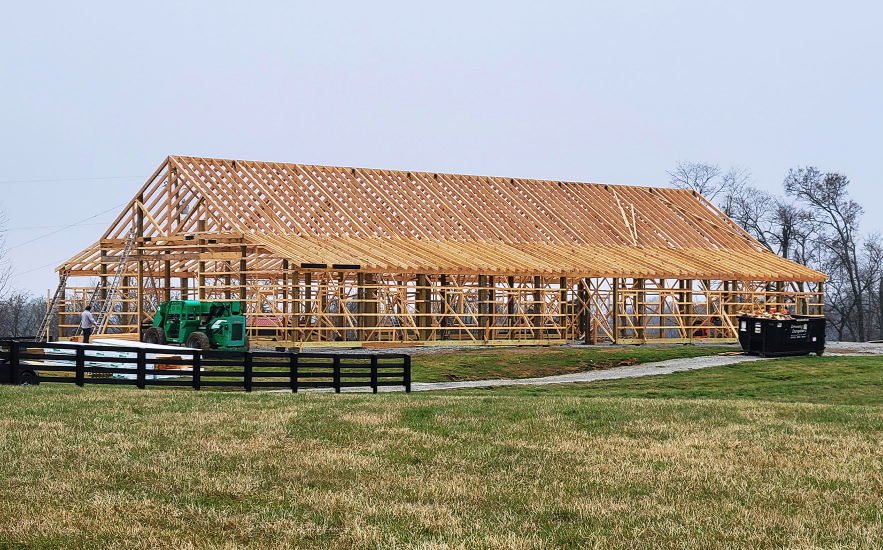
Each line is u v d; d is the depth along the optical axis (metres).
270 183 45.62
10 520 11.46
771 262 51.03
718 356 37.91
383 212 47.22
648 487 13.32
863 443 16.45
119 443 15.47
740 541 10.86
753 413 19.59
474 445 15.97
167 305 36.53
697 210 56.12
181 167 43.56
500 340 43.28
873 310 80.62
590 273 44.50
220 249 42.47
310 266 38.53
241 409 19.00
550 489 13.20
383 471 14.14
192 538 10.95
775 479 13.82
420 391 25.73
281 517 11.74
